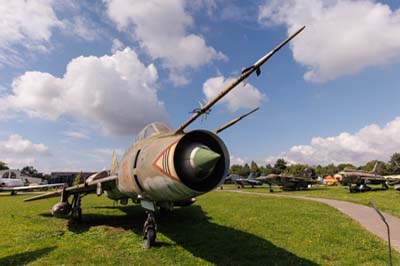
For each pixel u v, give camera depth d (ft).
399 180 123.75
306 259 21.76
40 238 27.71
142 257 21.88
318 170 395.34
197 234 28.99
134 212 44.55
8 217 40.34
